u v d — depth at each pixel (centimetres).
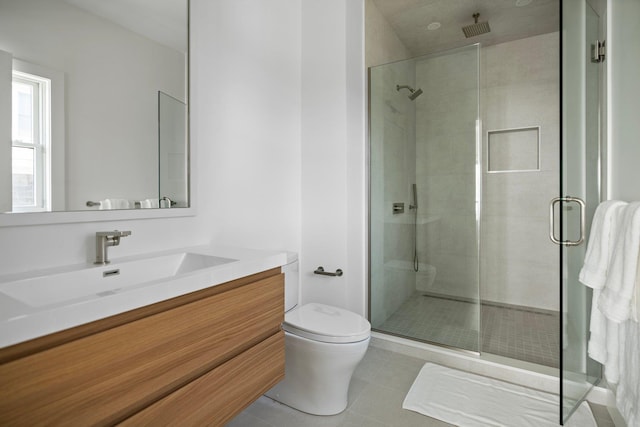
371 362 211
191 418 91
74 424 66
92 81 118
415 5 255
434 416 156
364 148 239
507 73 306
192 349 92
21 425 59
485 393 175
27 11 102
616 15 152
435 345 221
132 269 120
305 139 238
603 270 128
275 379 124
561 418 138
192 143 154
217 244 171
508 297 310
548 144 290
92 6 118
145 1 135
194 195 156
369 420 154
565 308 143
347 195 228
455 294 247
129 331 76
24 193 102
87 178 117
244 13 188
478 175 235
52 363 63
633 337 113
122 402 75
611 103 158
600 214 133
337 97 226
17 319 58
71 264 114
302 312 174
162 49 141
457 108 238
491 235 316
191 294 94
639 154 131
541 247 296
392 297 261
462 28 284
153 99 138
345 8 221
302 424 151
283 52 220
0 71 97
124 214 128
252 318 114
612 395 153
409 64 247
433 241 254
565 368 142
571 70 143
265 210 205
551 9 257
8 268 100
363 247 240
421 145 253
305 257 241
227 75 176
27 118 103
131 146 131
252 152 194
